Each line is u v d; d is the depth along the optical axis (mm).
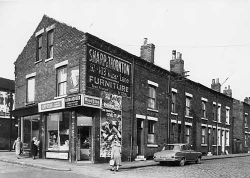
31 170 13969
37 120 20375
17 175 12203
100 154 17266
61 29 19016
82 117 17234
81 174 12984
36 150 18672
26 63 22094
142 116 21344
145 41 23828
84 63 16875
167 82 24844
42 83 20125
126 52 20000
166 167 17156
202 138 30375
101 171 14094
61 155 17844
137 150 20969
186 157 18750
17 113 21922
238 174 14773
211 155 31359
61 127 18312
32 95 21141
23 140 21438
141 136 21500
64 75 18547
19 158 18938
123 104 19562
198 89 29812
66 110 17969
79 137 17328
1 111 30031
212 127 32312
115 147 14648
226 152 35031
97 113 17391
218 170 16297
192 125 28094
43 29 20641
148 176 12984
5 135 30062
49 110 18406
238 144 39469
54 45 19453
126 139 19578
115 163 14938
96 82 17469
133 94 20609
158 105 23344
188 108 28047
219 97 34844
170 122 24547
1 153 23531
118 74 19375
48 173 13000
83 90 16625
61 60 18688
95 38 17609
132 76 20672
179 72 27047
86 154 17281
